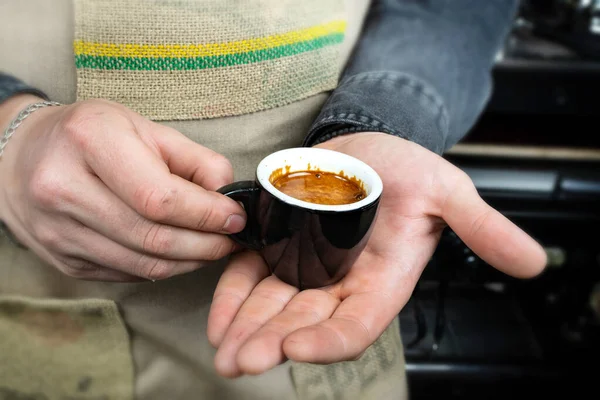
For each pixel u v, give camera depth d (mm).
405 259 333
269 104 412
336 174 343
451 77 463
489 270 497
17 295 427
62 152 300
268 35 389
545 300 667
